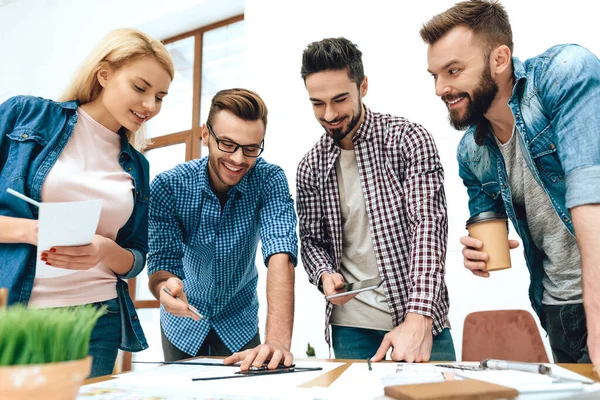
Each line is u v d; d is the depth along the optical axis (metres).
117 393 0.62
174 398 0.58
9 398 0.37
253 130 1.18
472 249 1.03
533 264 1.21
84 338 0.44
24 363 0.39
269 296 1.16
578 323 1.09
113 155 1.17
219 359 1.05
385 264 1.27
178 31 4.07
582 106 0.88
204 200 1.30
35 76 4.47
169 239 1.28
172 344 1.39
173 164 3.95
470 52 1.02
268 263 1.21
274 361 0.86
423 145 1.23
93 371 1.04
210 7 3.72
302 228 1.39
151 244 1.28
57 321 0.42
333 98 1.21
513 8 2.52
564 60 0.95
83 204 0.76
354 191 1.34
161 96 1.14
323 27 3.10
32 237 0.91
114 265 1.06
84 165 1.09
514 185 1.16
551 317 1.16
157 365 0.96
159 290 1.17
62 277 1.02
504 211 1.27
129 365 3.60
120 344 1.13
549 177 1.04
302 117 3.07
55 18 4.48
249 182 1.33
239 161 1.18
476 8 1.03
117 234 1.18
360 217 1.34
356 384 0.66
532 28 2.47
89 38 4.25
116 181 1.15
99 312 0.48
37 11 4.59
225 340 1.37
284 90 3.16
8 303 0.93
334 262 1.36
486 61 1.02
